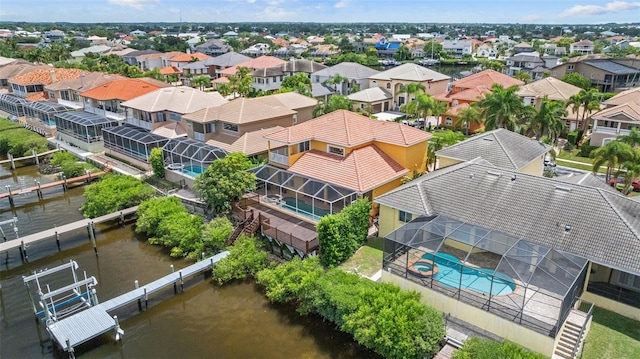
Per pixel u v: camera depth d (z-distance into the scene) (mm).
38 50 139125
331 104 68062
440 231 27641
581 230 25812
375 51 199875
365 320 23766
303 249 32125
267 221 35625
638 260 23344
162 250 37062
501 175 31500
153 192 43656
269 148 43719
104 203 40906
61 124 65375
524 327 22375
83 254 36531
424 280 26359
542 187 29438
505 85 84188
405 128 41531
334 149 40906
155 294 30906
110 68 121250
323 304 26562
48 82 82000
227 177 38219
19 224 42000
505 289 24953
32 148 60500
